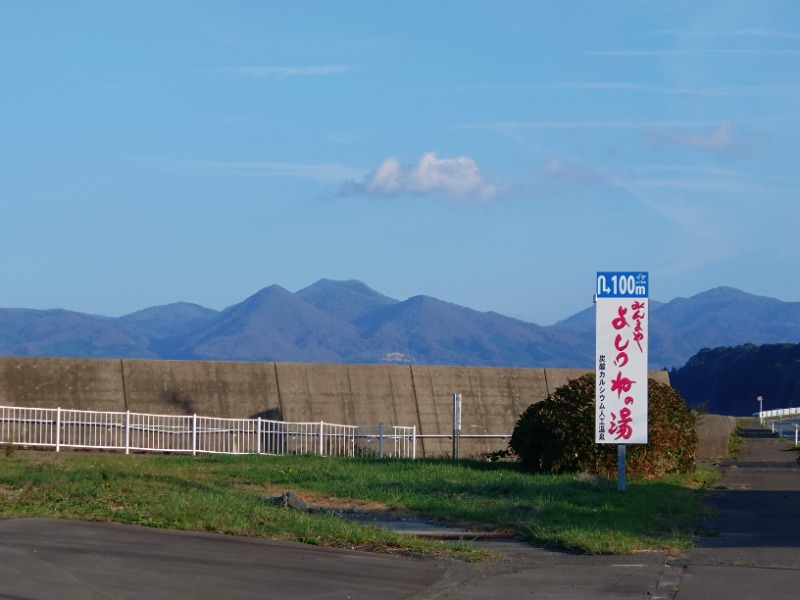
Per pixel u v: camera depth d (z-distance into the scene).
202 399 29.27
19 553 9.62
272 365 30.62
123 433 25.52
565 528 13.16
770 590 9.67
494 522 13.83
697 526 14.39
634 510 14.88
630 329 17.44
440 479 18.08
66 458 20.56
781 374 119.00
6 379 27.70
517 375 33.38
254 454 24.23
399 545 11.67
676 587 9.81
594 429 19.53
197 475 17.78
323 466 20.30
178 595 8.65
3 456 20.58
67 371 28.31
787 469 23.95
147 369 29.09
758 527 14.30
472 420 31.97
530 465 20.22
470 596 9.33
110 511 12.09
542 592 9.55
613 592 9.57
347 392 31.11
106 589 8.63
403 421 31.33
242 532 11.74
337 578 9.72
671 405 20.98
